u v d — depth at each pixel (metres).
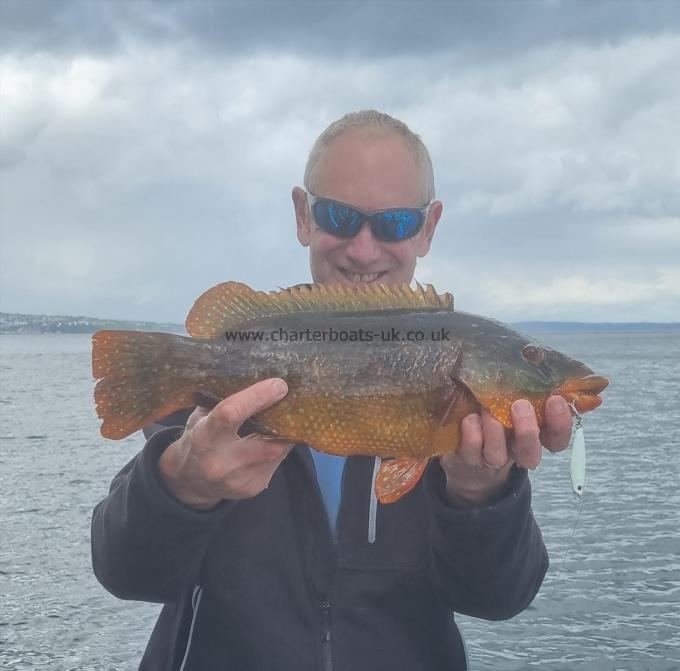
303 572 0.81
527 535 0.79
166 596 0.78
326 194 0.92
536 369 0.77
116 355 0.74
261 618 0.79
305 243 1.02
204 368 0.75
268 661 0.78
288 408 0.74
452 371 0.75
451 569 0.79
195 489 0.72
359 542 0.82
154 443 0.75
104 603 1.96
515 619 1.81
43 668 1.60
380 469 0.75
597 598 1.92
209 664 0.80
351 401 0.74
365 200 0.91
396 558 0.82
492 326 0.78
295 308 0.78
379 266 0.92
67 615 1.88
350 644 0.79
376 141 0.91
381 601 0.81
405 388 0.75
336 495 0.85
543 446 0.77
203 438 0.68
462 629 1.77
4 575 2.17
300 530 0.82
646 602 1.88
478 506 0.76
